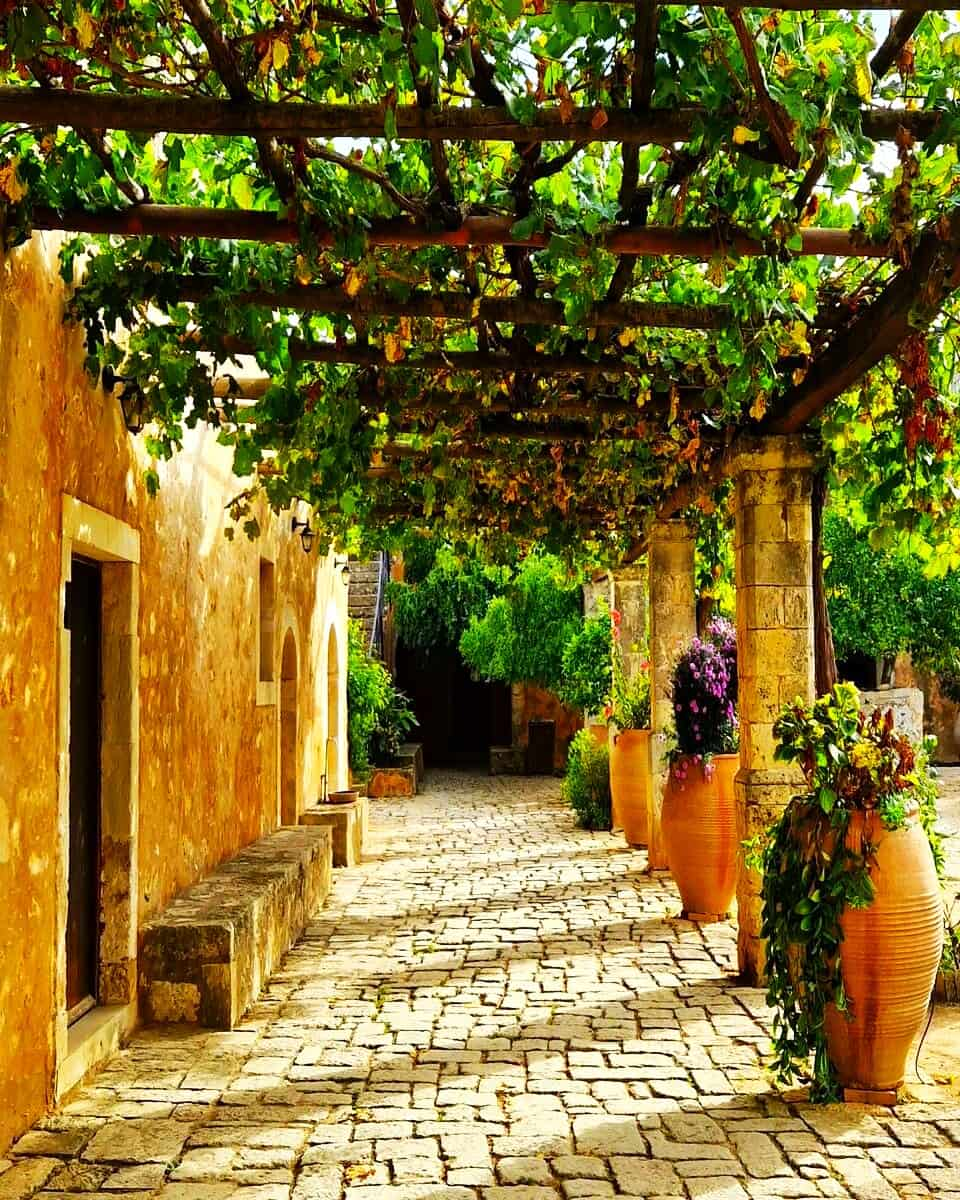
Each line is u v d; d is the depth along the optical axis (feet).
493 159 14.79
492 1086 17.25
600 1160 14.49
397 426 22.97
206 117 11.79
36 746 15.89
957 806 57.67
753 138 11.59
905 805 16.43
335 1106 16.49
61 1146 15.02
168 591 23.13
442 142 12.42
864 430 20.29
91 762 20.10
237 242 15.88
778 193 13.33
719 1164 14.33
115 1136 15.35
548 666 69.87
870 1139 15.06
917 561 62.34
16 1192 13.65
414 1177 14.06
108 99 11.76
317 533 35.35
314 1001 22.26
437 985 23.31
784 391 21.31
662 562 35.94
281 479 23.94
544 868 38.32
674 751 29.50
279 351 17.83
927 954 16.25
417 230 13.73
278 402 19.22
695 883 28.86
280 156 13.03
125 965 19.99
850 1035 16.31
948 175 13.38
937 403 17.19
